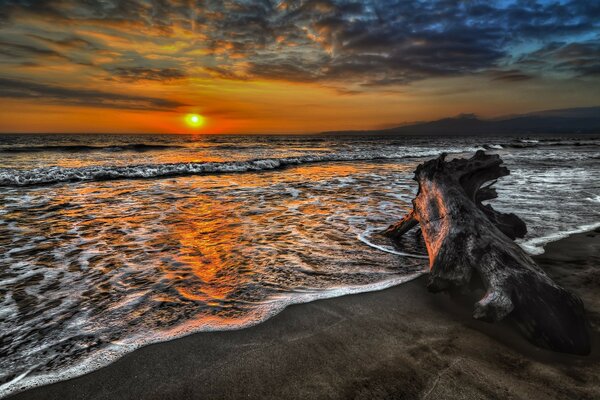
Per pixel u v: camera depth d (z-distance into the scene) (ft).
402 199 26.45
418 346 7.18
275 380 6.14
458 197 11.69
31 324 7.97
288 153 89.30
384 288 10.28
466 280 8.61
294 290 10.05
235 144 147.33
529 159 72.64
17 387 5.94
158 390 5.91
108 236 15.83
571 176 41.19
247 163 51.78
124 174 41.60
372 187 32.94
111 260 12.52
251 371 6.40
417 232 16.43
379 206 23.66
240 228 17.56
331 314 8.63
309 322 8.22
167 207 23.16
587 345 6.79
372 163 63.67
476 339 7.43
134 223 18.47
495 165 14.97
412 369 6.38
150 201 25.40
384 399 5.59
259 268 11.84
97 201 25.22
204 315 8.50
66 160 62.75
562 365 6.45
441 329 7.90
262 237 15.88
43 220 19.01
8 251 13.44
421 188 13.92
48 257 12.80
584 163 61.82
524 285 7.49
